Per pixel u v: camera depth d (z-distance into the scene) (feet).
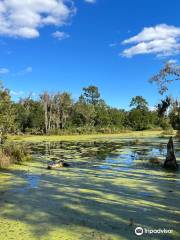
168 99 147.02
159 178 59.77
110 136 234.99
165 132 246.88
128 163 81.92
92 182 56.29
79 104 302.86
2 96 90.89
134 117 334.24
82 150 121.19
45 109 271.90
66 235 31.30
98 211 38.65
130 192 48.21
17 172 67.31
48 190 49.93
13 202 42.88
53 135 254.88
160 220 35.32
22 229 32.94
